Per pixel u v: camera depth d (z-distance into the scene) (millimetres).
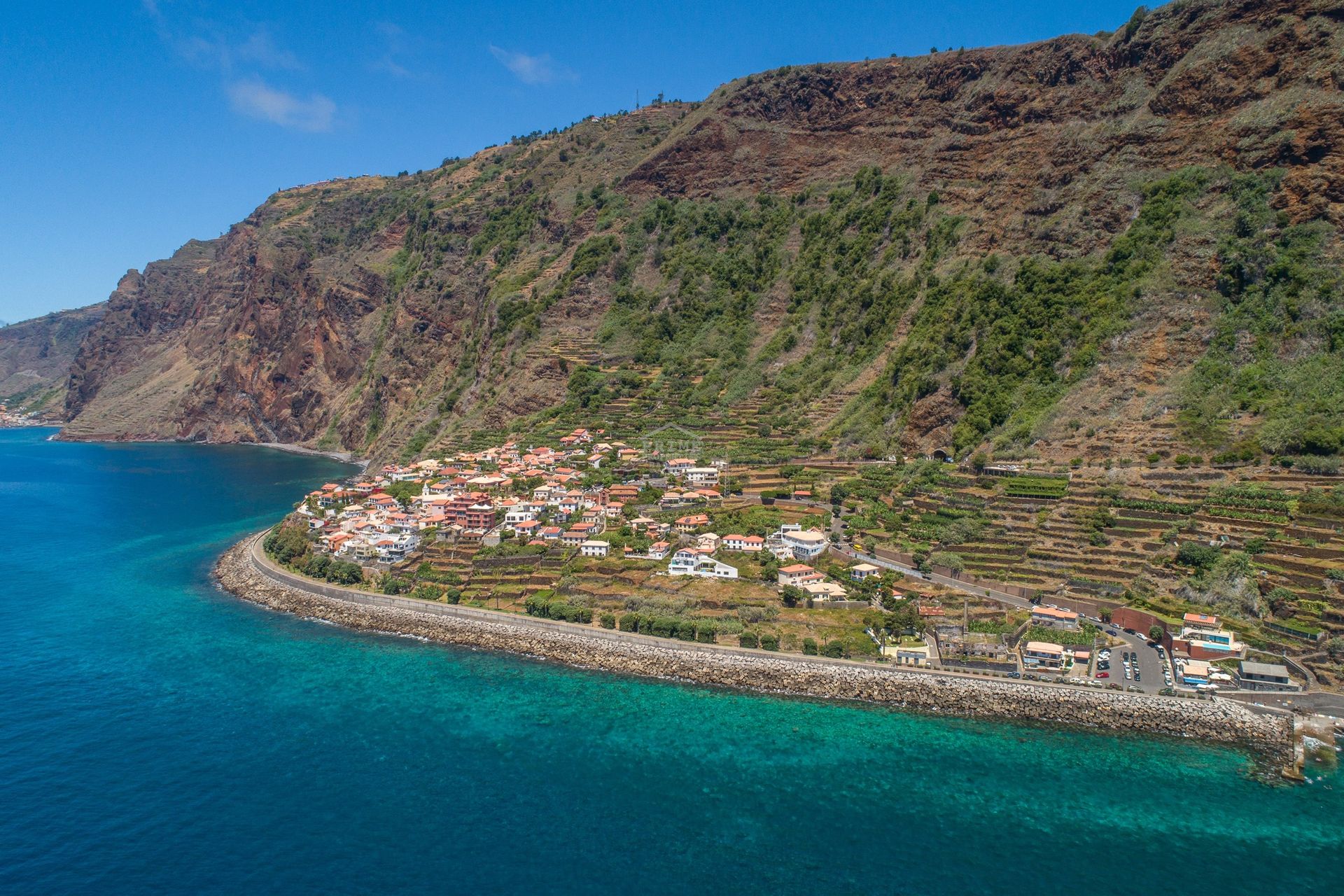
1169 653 148750
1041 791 119250
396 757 127125
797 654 154125
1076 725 135625
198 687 150500
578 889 99438
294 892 98062
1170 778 121875
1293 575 152500
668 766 125125
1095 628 156125
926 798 117688
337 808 114062
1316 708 133750
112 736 132125
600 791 118750
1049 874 102750
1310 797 117312
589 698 146375
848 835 109625
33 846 105125
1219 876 102625
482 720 138500
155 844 106188
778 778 122375
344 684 152000
